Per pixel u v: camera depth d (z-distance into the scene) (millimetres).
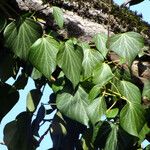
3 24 953
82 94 966
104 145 981
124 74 1004
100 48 987
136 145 1012
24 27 949
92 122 938
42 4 1013
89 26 1037
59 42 991
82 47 989
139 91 970
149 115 976
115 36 966
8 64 1018
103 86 969
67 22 1024
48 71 935
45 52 940
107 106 997
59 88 971
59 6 1030
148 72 1023
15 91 1035
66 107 960
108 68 970
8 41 943
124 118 932
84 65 977
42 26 1014
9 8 979
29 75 1026
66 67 940
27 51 944
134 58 953
